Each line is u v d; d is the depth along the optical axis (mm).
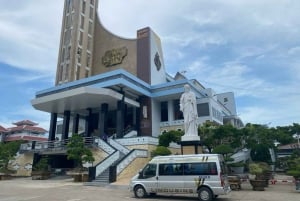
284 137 29156
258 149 29531
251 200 12086
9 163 34156
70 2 56312
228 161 20938
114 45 50531
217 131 23531
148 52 44562
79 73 50312
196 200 12305
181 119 40250
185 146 19547
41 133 66375
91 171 21141
